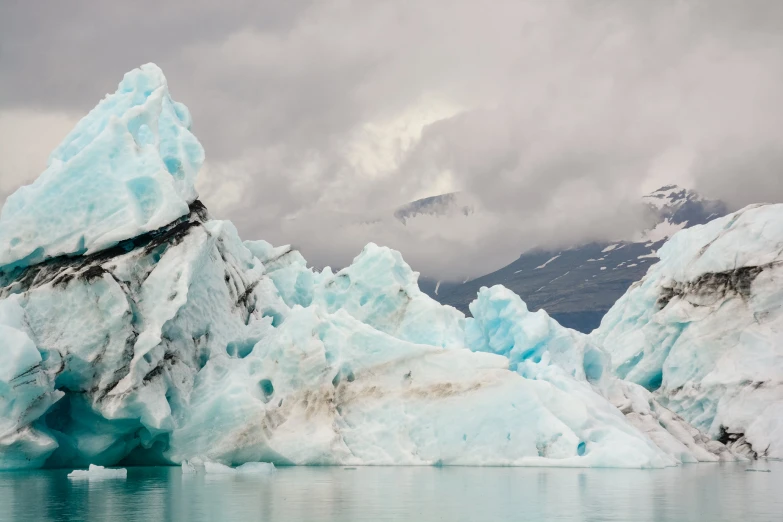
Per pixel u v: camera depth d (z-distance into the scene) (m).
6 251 36.34
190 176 40.59
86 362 33.44
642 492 24.41
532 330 41.34
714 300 52.56
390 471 32.19
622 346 56.94
